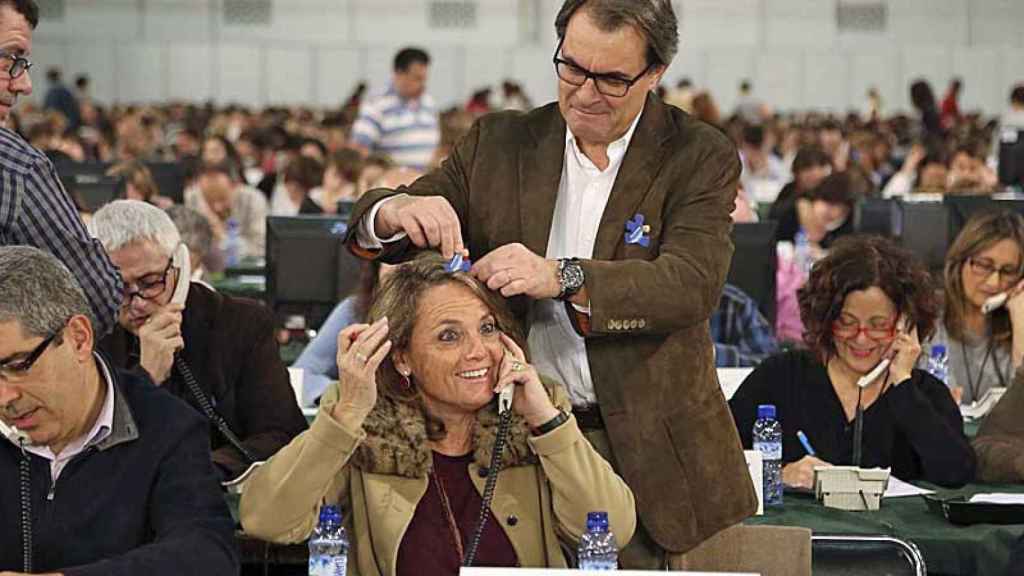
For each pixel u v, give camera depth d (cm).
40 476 327
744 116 2239
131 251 422
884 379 475
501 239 342
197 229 593
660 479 339
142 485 329
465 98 2709
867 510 441
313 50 2730
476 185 345
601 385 339
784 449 473
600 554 325
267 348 451
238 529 384
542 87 2702
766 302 656
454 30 2719
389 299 339
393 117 1348
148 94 2727
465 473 346
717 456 342
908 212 780
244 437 445
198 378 442
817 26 2717
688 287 327
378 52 2727
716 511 342
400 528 338
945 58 2709
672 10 326
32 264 310
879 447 473
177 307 424
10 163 344
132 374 346
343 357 327
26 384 310
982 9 2714
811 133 1866
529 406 333
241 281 880
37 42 2705
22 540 326
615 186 337
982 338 582
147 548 318
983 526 421
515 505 343
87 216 628
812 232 979
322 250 658
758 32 2716
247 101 2736
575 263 321
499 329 339
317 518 337
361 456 341
